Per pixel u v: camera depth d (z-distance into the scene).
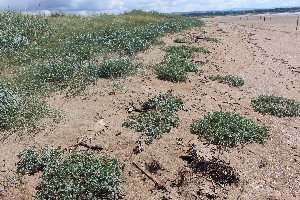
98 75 8.52
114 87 7.70
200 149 4.96
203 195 3.90
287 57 12.76
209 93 7.83
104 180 3.95
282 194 3.92
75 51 10.35
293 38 18.00
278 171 4.44
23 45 10.52
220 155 4.83
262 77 9.62
